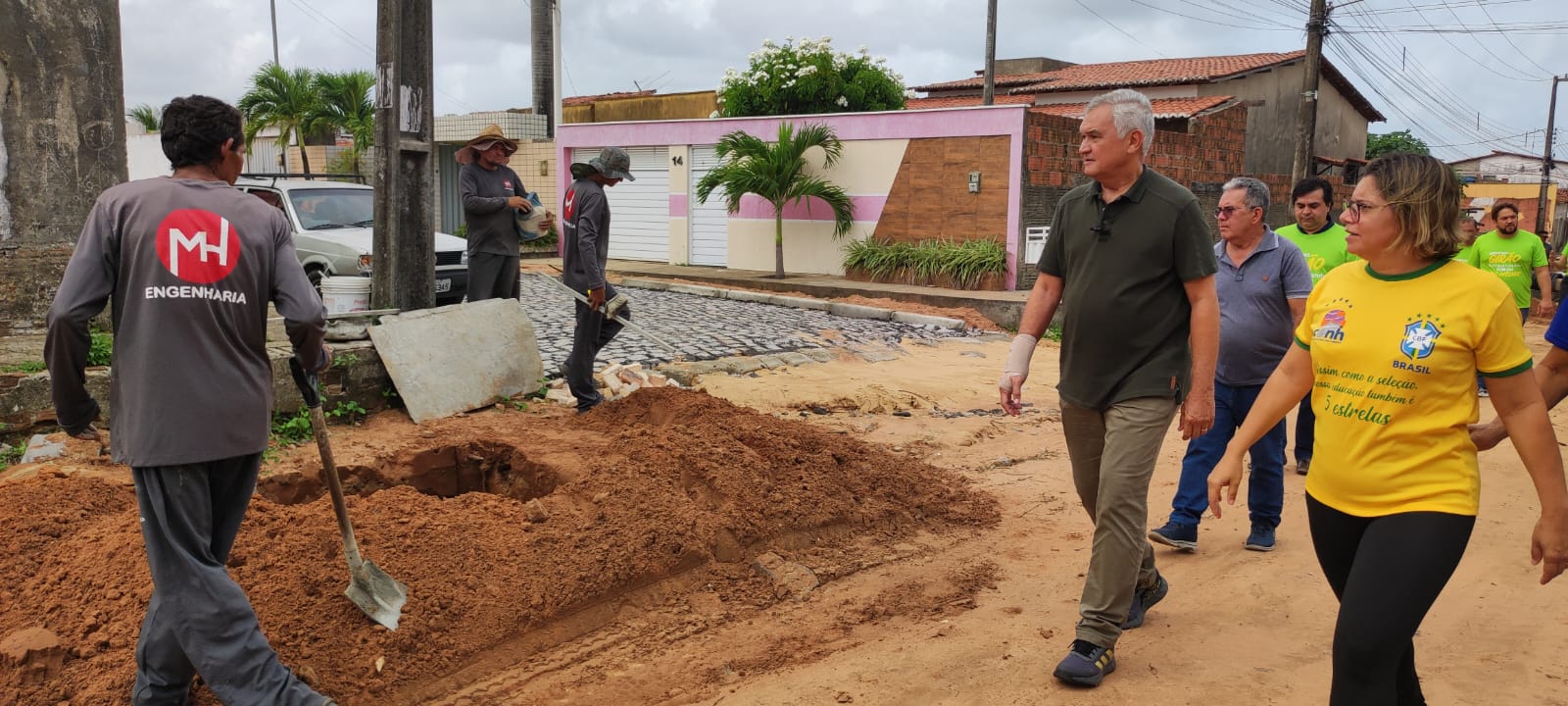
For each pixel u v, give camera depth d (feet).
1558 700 12.84
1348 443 10.05
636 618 15.03
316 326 10.93
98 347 20.57
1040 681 13.23
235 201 10.73
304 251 41.11
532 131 83.35
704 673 13.55
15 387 18.53
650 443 18.66
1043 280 14.15
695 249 70.13
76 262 10.06
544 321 40.01
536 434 21.13
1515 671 13.69
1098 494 13.37
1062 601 16.07
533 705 12.62
